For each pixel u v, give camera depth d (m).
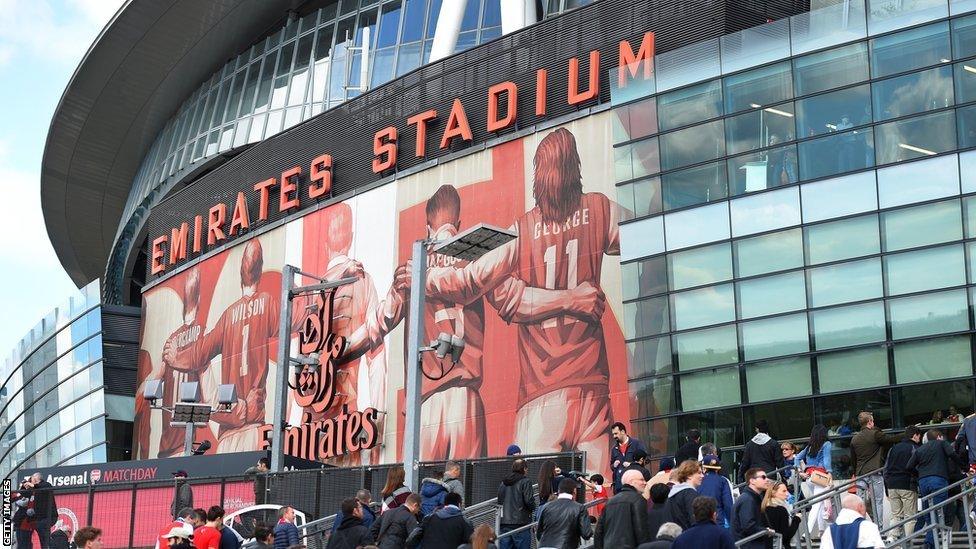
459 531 18.42
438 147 46.12
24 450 68.81
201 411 41.50
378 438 44.75
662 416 35.50
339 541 19.53
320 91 57.69
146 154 71.50
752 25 38.66
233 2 59.47
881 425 31.64
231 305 53.75
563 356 39.62
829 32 34.75
